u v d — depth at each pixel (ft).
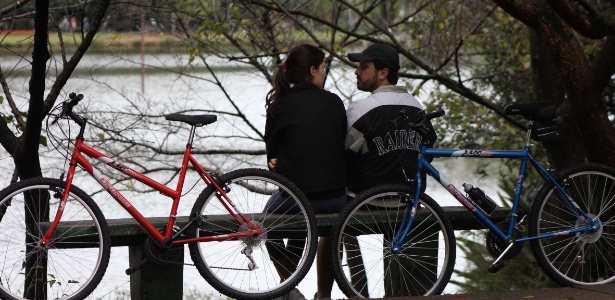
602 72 42.63
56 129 62.95
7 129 38.99
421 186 32.50
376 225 32.99
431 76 54.34
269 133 33.68
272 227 31.86
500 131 64.90
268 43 56.95
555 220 36.32
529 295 32.37
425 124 31.94
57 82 37.52
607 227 34.91
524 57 66.44
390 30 63.57
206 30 52.19
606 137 39.19
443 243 33.01
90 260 36.04
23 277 37.65
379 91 33.99
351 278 34.04
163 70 60.75
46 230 30.91
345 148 33.65
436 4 61.93
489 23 66.95
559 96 52.80
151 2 50.62
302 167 32.63
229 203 31.24
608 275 35.63
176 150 59.88
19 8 40.27
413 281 33.55
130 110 58.34
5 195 29.22
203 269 30.73
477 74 73.26
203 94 82.12
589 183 34.17
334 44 55.52
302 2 59.11
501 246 33.06
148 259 30.40
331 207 32.96
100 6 37.27
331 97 33.63
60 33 38.40
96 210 30.17
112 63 57.36
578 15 36.63
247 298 31.01
